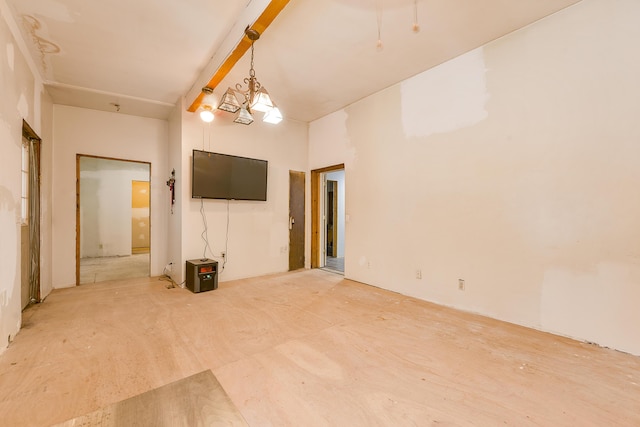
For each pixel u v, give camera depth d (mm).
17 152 2379
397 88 3635
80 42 2641
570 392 1664
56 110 3852
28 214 3049
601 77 2184
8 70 2186
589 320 2248
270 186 4746
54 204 3807
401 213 3621
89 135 4070
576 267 2309
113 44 2678
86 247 6254
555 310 2412
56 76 3256
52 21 2352
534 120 2518
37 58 2887
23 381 1732
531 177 2543
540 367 1922
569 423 1421
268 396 1614
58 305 3105
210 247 4129
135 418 1438
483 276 2852
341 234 6879
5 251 2125
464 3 2227
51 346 2176
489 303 2809
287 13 2295
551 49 2414
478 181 2885
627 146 2088
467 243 2975
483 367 1924
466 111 2963
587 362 1979
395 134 3678
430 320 2736
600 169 2197
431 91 3268
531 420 1441
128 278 4363
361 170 4172
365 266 4109
